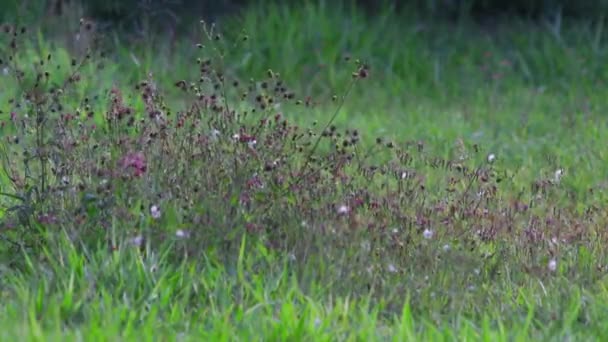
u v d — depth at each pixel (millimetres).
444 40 21844
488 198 11094
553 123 17391
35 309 8406
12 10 18453
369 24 21750
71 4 18688
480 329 8664
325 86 19219
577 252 10219
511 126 17109
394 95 19297
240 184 9852
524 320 8852
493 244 10180
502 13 23625
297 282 9102
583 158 14703
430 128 16359
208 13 20750
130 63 17938
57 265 9031
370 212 10109
